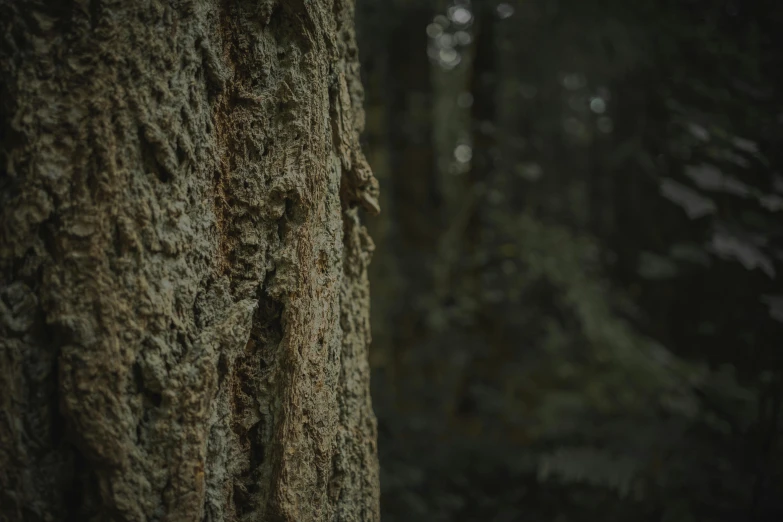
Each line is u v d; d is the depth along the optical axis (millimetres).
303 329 839
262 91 835
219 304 784
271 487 814
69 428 673
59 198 676
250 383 826
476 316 3820
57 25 686
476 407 3805
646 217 4312
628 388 3203
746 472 2205
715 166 1920
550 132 6180
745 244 1713
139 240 698
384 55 4004
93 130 680
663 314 3932
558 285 3637
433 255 4285
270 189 825
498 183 3771
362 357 1062
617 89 4504
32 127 676
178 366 717
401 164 4305
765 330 2027
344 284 1021
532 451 3215
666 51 3129
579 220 5785
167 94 720
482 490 3029
